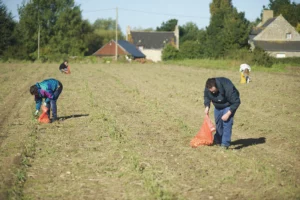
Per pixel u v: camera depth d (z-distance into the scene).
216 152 8.98
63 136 10.59
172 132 11.20
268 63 42.91
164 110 14.80
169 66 46.91
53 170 7.86
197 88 22.17
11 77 28.38
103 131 11.19
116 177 7.46
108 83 24.72
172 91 20.69
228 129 9.16
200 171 7.76
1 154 8.91
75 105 15.74
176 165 8.13
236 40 53.25
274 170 7.80
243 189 6.89
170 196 6.43
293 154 9.11
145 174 7.47
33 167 8.05
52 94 12.14
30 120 12.54
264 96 19.00
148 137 10.55
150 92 20.25
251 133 11.41
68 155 8.87
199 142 9.48
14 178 7.40
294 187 6.95
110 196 6.58
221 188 6.93
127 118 13.17
